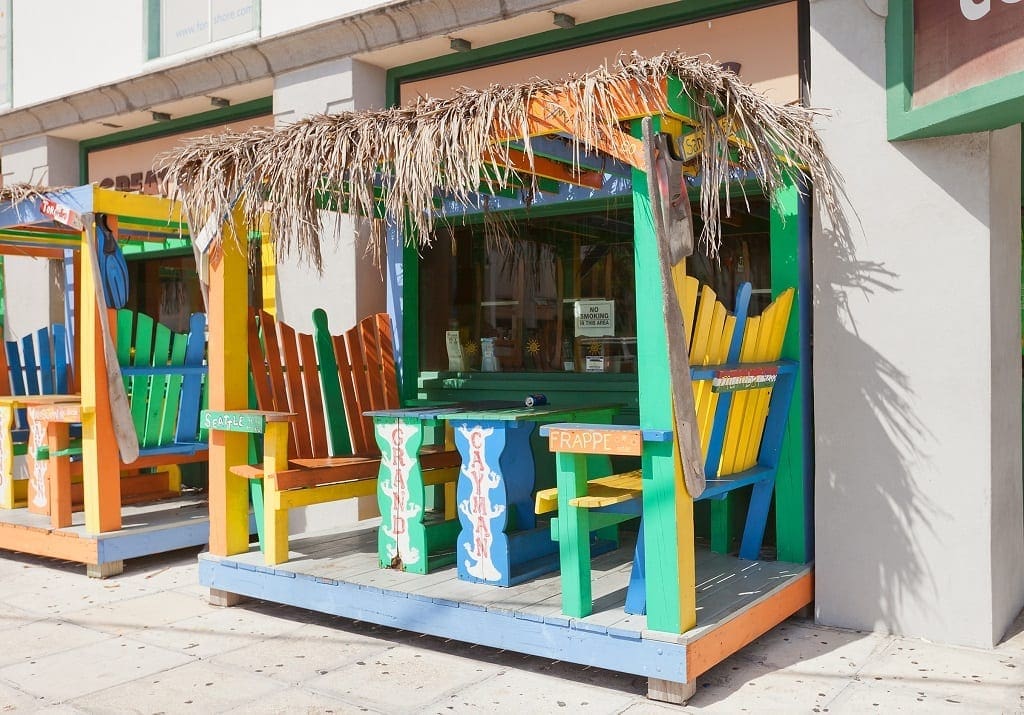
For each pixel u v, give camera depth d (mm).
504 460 4582
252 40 7242
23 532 6336
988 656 4215
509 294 6379
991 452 4305
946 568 4395
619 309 5871
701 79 3541
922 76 4336
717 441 4375
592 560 5117
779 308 4754
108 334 5879
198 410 6738
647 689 3885
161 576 6020
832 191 4652
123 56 8438
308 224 4488
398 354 6633
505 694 3857
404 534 4855
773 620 4371
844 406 4656
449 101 3943
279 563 5043
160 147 8555
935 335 4410
